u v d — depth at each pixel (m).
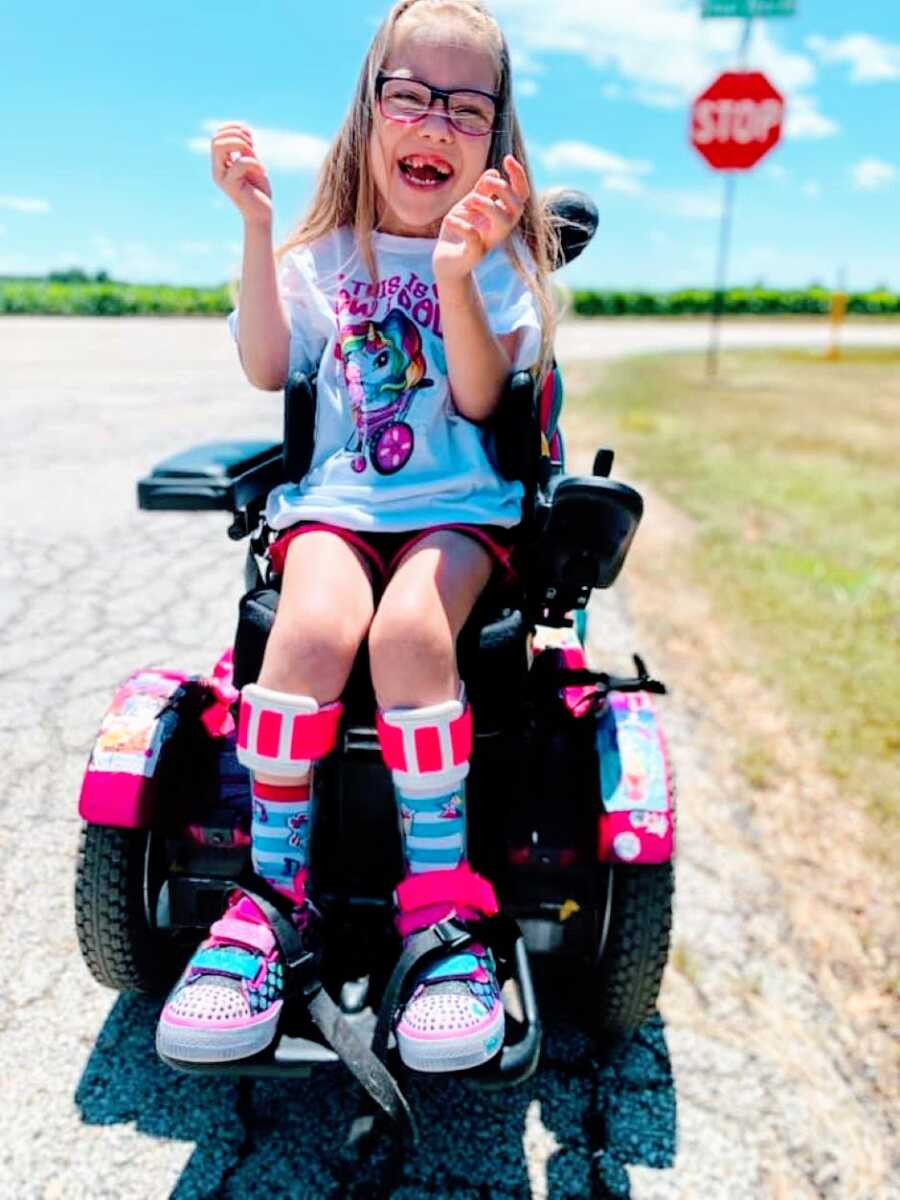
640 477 7.32
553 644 2.60
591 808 2.05
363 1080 1.59
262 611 1.89
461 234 1.84
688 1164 2.00
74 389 10.08
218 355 14.45
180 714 2.10
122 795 1.96
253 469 2.09
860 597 4.98
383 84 2.02
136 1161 1.93
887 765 3.44
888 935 2.65
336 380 2.11
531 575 2.05
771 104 15.05
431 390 2.04
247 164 2.06
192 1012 1.62
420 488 1.95
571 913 2.06
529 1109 2.10
